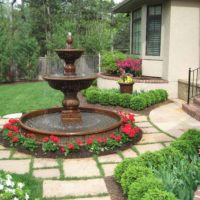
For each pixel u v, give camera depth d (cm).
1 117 816
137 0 1102
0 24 1534
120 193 394
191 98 927
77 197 385
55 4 2933
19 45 1608
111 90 1034
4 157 523
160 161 425
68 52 625
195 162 422
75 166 485
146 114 832
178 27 1030
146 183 340
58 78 612
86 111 780
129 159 432
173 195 314
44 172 463
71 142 550
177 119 773
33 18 2706
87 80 624
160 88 1052
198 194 362
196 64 1061
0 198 327
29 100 1062
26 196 342
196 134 520
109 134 590
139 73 1178
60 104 988
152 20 1132
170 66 1045
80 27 2567
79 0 3000
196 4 1029
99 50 1972
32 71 1683
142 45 1180
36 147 547
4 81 1631
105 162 500
